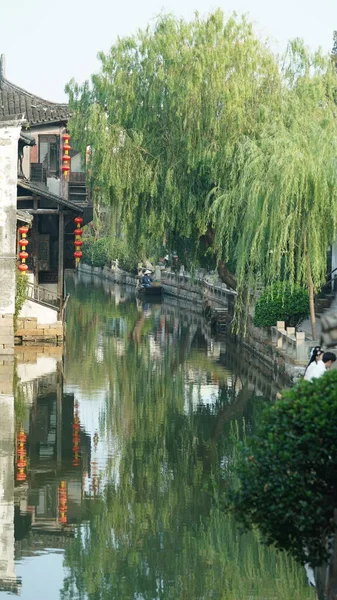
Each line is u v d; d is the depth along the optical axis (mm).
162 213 37719
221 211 33906
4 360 38062
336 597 11906
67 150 47594
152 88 36781
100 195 39188
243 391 31281
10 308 39438
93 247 109938
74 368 36312
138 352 41969
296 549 12461
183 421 26344
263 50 36688
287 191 30359
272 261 31781
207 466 21500
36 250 45781
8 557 15992
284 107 34844
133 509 18391
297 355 30188
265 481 11625
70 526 17469
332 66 36312
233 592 14281
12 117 39125
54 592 14445
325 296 44719
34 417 26781
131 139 37625
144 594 14414
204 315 60500
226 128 35500
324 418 11242
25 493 19391
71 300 75625
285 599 14062
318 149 30906
